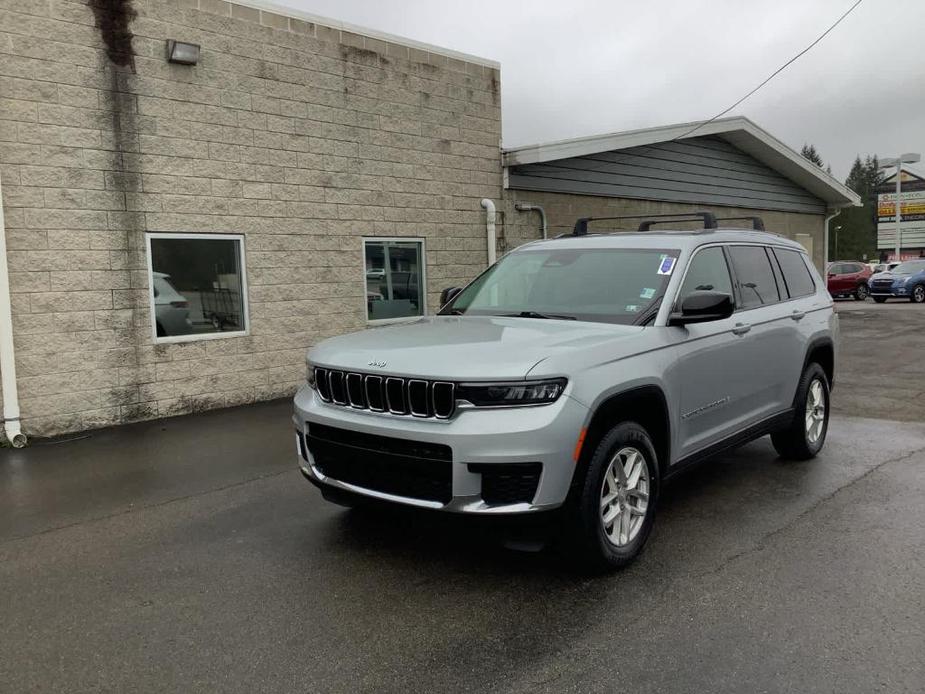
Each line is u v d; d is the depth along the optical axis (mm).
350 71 9977
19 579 4203
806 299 6422
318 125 9688
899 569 4121
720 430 5098
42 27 7477
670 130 14555
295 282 9594
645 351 4289
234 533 4879
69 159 7688
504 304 5289
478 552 4484
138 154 8148
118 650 3387
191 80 8508
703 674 3107
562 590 3936
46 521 5172
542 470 3637
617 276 4992
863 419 8148
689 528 4828
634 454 4211
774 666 3156
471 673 3148
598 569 4031
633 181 14633
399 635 3482
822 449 6871
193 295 8742
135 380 8242
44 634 3551
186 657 3314
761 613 3635
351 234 10141
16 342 7434
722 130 15492
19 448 7238
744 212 18016
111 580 4164
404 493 3918
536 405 3674
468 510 3660
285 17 9281
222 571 4262
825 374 6785
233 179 8938
